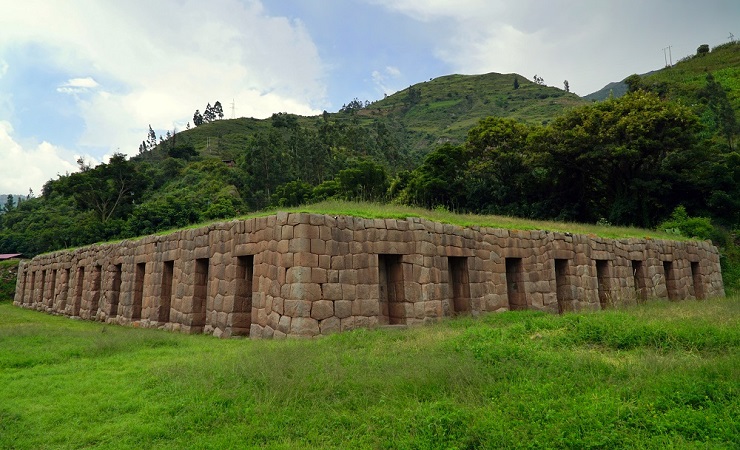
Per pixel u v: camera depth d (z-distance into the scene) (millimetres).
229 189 56844
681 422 5203
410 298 13797
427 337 10367
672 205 30844
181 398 7078
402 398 6609
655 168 30375
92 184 47156
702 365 6707
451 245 15234
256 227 13969
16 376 8695
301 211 13398
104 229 39469
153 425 6258
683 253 22328
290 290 12328
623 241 19781
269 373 7598
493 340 9188
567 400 5973
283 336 12203
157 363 9492
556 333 9570
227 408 6648
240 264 14547
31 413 6820
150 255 18938
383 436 5652
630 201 30375
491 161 35312
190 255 16609
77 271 25156
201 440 5816
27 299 31422
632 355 7965
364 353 9125
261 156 62656
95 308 22953
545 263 17109
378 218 14086
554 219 32594
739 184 29562
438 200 34875
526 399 6137
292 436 5875
